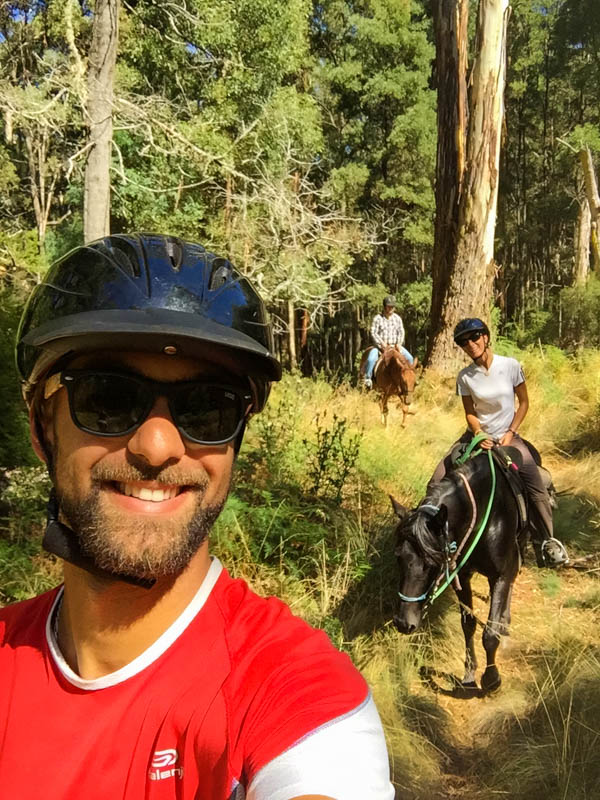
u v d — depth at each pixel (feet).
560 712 13.26
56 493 3.56
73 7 36.01
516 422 16.53
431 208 97.66
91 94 27.02
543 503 16.35
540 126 138.92
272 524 18.24
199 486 3.46
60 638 3.67
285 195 41.88
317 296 48.26
